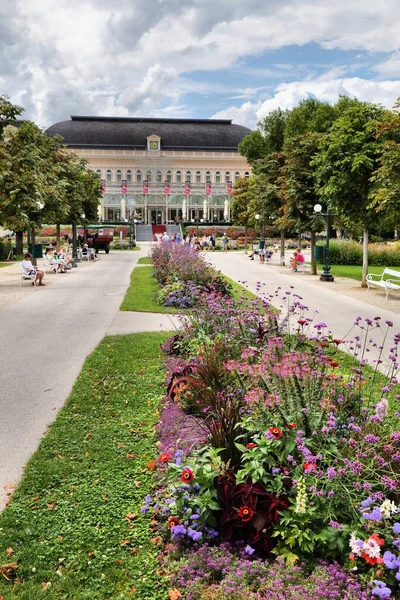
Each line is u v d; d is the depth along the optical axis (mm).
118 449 5449
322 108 40719
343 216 19688
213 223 90688
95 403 6848
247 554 3461
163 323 12570
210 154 117938
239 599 3062
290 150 24562
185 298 14617
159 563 3607
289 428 3973
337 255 34469
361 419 4324
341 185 17750
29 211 22484
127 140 119125
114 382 7730
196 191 109875
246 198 53406
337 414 4309
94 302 16234
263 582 3203
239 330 7590
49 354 9625
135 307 14859
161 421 5918
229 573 3277
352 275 25562
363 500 3398
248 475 3705
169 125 122500
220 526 3703
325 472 3584
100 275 25344
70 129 119125
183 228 89438
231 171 119250
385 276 24672
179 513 3750
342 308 14562
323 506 3443
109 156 116062
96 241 46875
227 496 3676
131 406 6742
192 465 3877
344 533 3283
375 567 3135
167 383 7348
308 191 23625
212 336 8266
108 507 4340
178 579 3346
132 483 4734
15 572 3559
